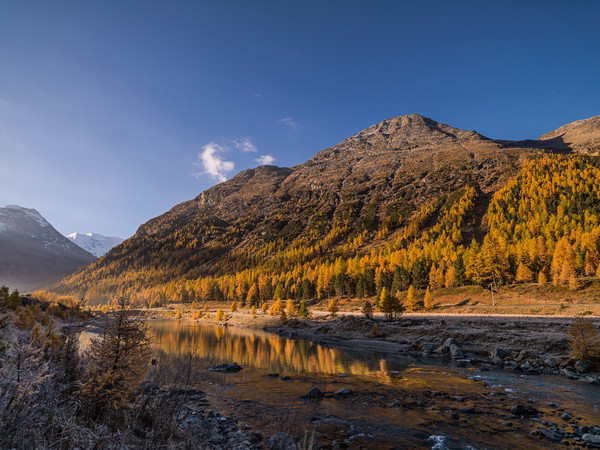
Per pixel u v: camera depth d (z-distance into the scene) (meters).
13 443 5.45
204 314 135.38
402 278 102.81
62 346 11.24
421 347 46.47
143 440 8.66
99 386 9.78
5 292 42.69
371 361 37.28
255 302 131.75
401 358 39.94
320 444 12.83
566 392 22.22
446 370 31.36
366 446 12.76
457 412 17.47
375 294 110.19
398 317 68.94
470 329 49.34
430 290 95.06
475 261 86.88
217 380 25.44
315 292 130.38
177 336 59.47
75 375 10.37
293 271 156.38
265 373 28.92
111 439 7.38
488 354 39.12
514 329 45.62
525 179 194.50
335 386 23.88
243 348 46.78
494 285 83.62
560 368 29.91
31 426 6.17
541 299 68.25
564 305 58.53
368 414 17.05
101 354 10.44
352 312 91.88
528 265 85.19
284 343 56.19
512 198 173.00
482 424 15.53
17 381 5.99
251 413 16.92
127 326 10.95
